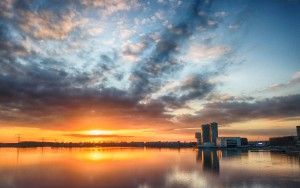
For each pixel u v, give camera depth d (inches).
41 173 3093.0
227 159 5211.6
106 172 3169.3
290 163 4106.8
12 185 2332.7
